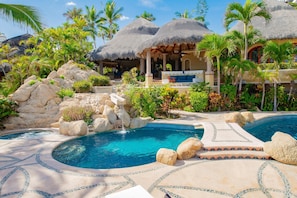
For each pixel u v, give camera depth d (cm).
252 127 1264
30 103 1331
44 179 554
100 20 3953
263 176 556
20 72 2111
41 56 2617
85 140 1041
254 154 698
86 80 1886
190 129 1198
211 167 623
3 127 1227
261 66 1959
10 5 908
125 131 1206
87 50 2950
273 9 2441
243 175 564
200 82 1869
